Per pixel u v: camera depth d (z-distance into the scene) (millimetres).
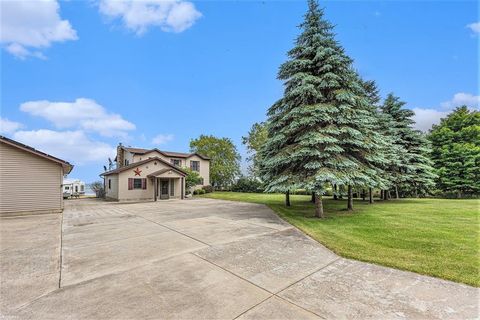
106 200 23422
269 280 3674
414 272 3881
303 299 3061
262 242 5953
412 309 2770
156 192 21719
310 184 8312
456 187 22609
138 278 3791
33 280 3762
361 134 8922
